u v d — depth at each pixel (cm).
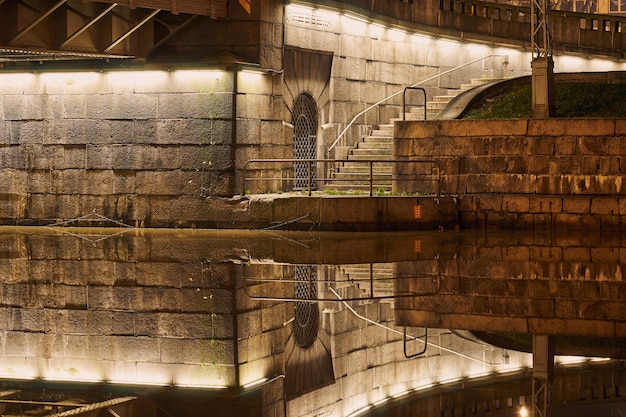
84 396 988
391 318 1355
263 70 2761
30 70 2791
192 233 2567
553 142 2684
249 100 2731
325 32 3095
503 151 2712
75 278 1741
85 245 2266
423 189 2788
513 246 2231
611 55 4100
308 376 1103
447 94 3653
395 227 2612
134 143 2741
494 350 1148
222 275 1770
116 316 1390
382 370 1103
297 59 2992
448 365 1098
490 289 1559
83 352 1169
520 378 1028
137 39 2691
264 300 1516
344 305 1461
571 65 4022
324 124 3150
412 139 2788
